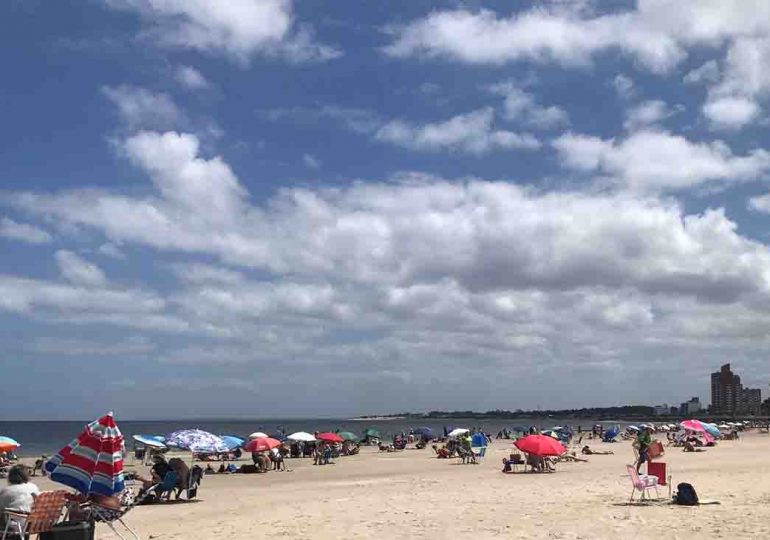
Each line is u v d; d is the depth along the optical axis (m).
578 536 12.21
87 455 11.52
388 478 28.77
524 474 28.17
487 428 179.88
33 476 33.03
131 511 18.20
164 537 13.48
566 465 33.84
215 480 29.77
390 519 15.05
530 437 27.61
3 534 10.85
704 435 52.16
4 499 11.07
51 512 10.93
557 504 17.00
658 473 17.16
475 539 12.25
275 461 35.31
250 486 26.59
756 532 12.09
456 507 16.98
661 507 15.69
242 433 131.88
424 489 22.50
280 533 13.49
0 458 36.44
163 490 20.28
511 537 12.32
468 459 40.56
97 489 11.45
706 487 20.28
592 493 19.55
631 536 12.07
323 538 12.78
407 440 61.78
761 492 18.72
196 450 30.08
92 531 11.08
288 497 21.31
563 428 65.56
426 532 13.12
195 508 18.72
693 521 13.43
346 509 17.19
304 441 45.16
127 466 39.19
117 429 11.74
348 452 48.94
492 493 20.39
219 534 13.64
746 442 62.28
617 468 30.61
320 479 29.50
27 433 146.88
